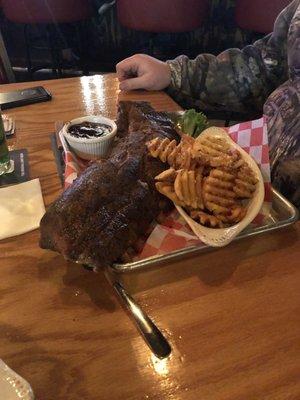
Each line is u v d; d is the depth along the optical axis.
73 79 1.33
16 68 3.25
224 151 0.77
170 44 2.96
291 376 0.47
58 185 0.82
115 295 0.58
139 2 2.17
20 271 0.62
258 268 0.63
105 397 0.45
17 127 1.05
